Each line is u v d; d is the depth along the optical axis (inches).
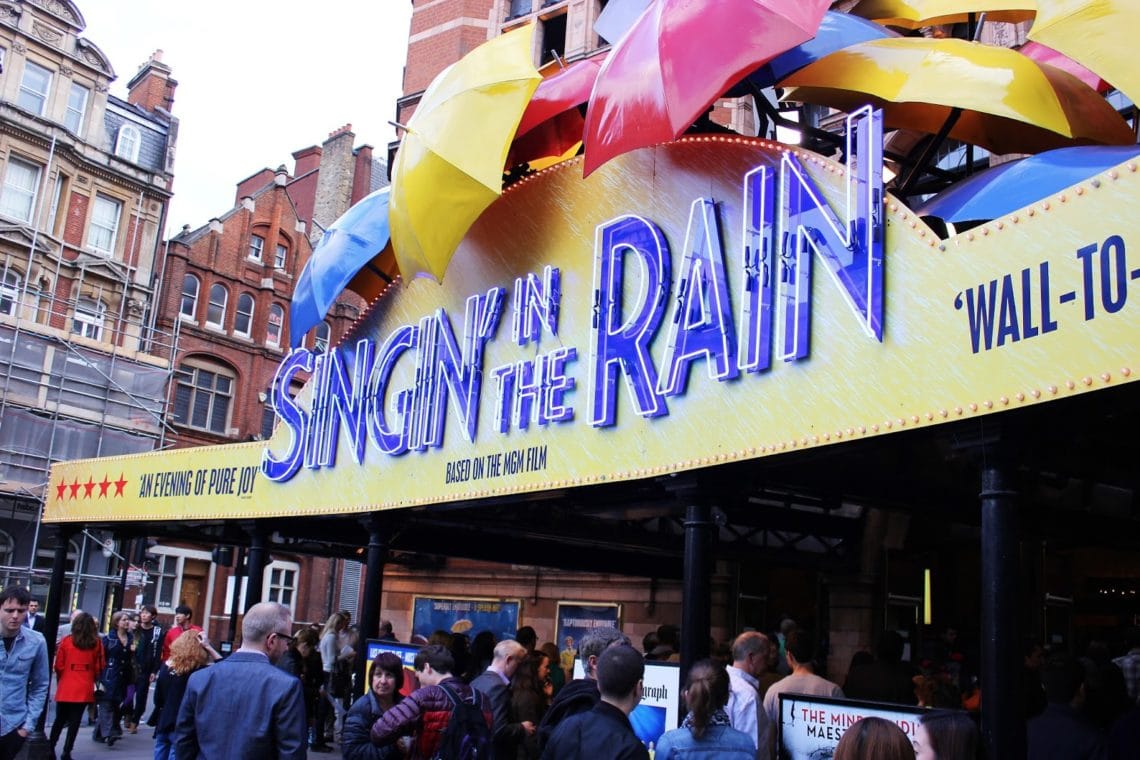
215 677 193.5
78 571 1085.1
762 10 279.3
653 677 274.8
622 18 389.1
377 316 452.4
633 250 326.6
